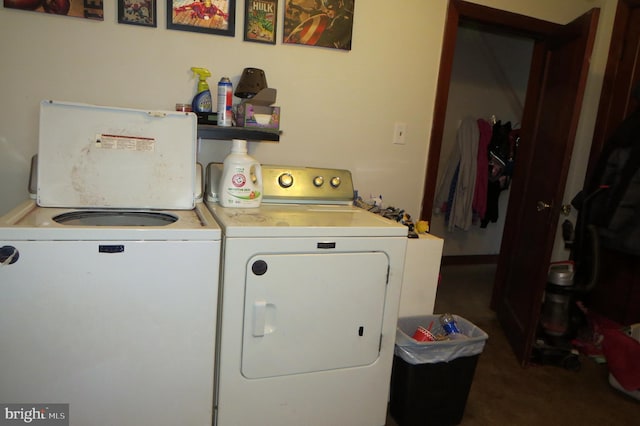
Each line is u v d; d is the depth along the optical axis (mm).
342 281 1478
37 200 1481
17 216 1279
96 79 1810
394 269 1560
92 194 1542
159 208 1626
